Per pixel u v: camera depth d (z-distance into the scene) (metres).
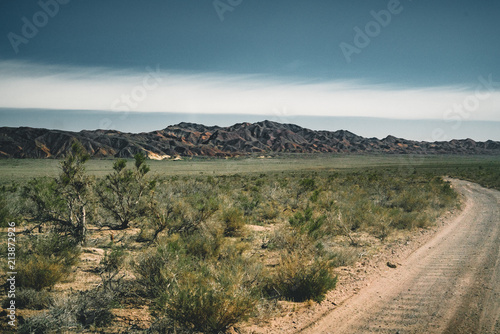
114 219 13.09
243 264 7.87
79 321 5.11
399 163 132.62
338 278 7.82
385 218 14.51
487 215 17.94
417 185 34.38
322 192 23.91
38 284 6.31
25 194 10.73
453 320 5.57
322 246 9.53
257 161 166.00
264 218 16.94
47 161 137.62
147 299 6.20
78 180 10.09
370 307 6.13
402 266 8.85
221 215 12.43
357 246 11.35
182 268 6.39
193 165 124.19
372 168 95.62
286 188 26.94
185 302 4.95
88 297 5.63
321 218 8.81
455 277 7.82
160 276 6.33
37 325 4.72
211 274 6.20
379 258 9.68
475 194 29.55
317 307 6.11
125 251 9.09
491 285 7.20
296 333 5.12
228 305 4.97
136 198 12.46
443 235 12.95
